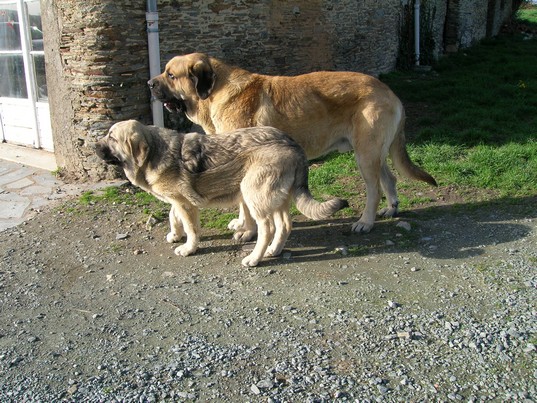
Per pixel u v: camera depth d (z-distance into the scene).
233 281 4.61
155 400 3.13
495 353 3.50
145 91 7.20
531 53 18.78
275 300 4.26
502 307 4.05
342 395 3.13
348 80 5.37
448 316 3.95
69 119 7.12
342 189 6.82
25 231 5.79
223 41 8.55
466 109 10.36
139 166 4.66
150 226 5.81
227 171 4.64
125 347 3.68
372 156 5.36
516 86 12.22
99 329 3.91
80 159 7.21
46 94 8.24
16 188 7.05
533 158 7.47
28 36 8.07
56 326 3.98
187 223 4.99
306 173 4.63
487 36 23.66
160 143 4.71
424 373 3.33
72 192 6.88
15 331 3.91
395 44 14.93
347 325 3.87
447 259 4.90
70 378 3.36
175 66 5.42
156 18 6.96
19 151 8.57
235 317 4.03
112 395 3.18
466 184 6.86
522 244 5.14
